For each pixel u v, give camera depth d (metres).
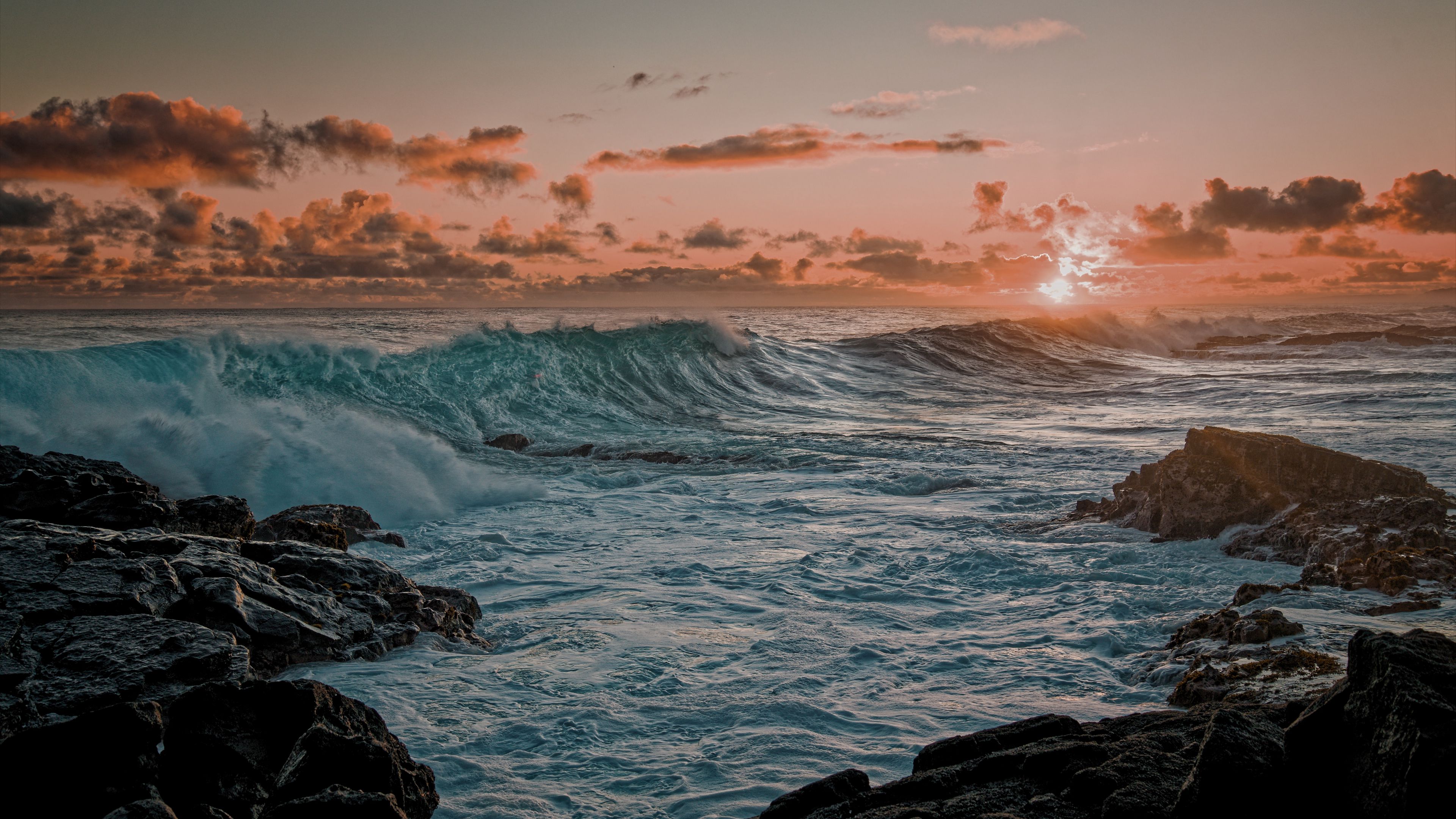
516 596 8.89
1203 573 9.30
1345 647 5.90
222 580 6.53
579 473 16.14
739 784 4.79
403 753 4.30
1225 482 10.92
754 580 9.33
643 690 6.23
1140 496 11.76
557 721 5.66
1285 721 3.49
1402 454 15.69
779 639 7.36
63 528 7.16
